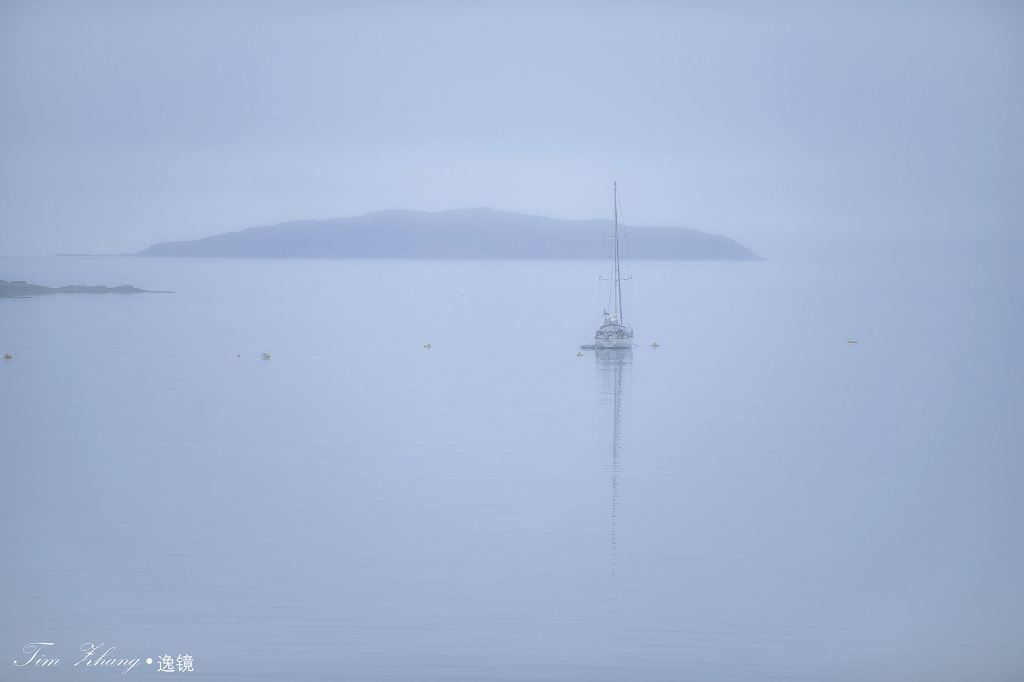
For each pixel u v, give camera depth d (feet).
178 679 137.49
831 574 173.27
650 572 173.27
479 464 242.99
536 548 183.62
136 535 189.78
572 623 153.48
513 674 139.74
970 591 166.91
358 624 152.66
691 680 138.72
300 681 137.28
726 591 165.89
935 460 250.78
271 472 234.58
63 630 151.02
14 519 198.59
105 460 245.24
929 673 140.77
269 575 170.91
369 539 187.42
